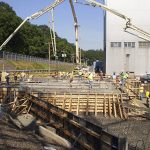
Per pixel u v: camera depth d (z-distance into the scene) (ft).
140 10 208.85
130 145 67.51
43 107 75.61
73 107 108.58
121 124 92.22
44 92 107.96
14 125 61.16
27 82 126.93
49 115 70.08
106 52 211.82
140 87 131.44
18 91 100.42
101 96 110.01
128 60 210.79
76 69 181.98
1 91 102.53
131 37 208.95
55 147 49.37
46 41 415.64
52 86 122.42
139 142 71.56
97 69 253.44
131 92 128.77
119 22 209.26
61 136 59.00
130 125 90.89
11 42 304.30
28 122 69.36
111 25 210.38
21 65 237.45
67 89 116.98
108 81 142.00
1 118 62.39
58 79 149.28
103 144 40.86
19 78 144.25
